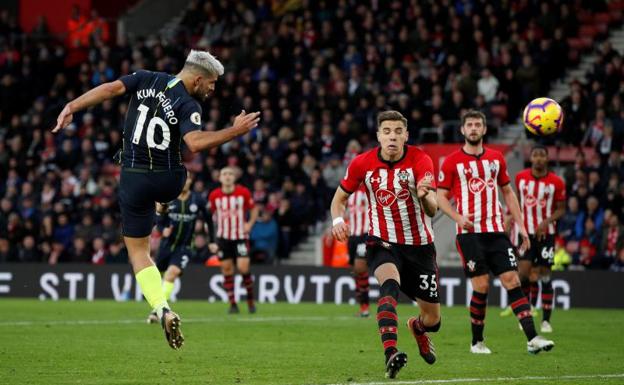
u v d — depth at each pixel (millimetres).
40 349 17312
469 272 17516
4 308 29188
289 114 41000
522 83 40000
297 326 22969
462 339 19906
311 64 43875
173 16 53406
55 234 37656
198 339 19531
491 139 38781
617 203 33219
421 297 13703
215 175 38531
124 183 12414
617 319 26281
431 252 13672
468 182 17672
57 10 51562
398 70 40906
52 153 41844
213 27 48219
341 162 39125
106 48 46312
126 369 14547
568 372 14500
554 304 31516
